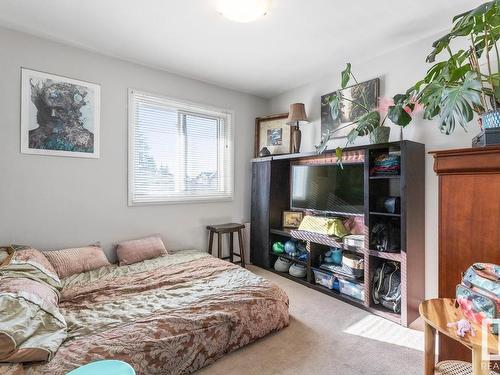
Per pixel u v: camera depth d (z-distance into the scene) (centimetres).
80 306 189
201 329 172
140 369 146
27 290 163
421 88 243
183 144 348
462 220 151
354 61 296
